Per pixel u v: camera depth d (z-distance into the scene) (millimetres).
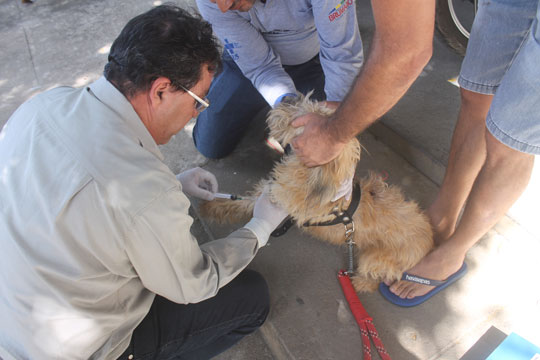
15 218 1163
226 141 2791
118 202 1150
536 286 2217
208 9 2254
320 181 1809
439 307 2166
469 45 1729
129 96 1277
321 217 2053
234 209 2473
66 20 4355
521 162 1549
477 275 2273
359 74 1359
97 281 1229
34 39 4121
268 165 2852
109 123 1233
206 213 2514
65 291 1189
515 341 1838
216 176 2803
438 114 2953
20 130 1286
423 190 2699
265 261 2352
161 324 1606
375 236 2146
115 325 1359
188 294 1430
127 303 1383
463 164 2029
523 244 2371
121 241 1175
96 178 1142
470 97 1850
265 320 2084
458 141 2029
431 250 2158
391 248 2111
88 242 1150
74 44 4031
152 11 1288
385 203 2158
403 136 2822
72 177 1141
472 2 3836
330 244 2424
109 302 1322
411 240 2088
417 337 2068
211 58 1363
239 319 1776
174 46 1229
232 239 1698
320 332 2068
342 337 2051
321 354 1999
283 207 1938
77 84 3570
